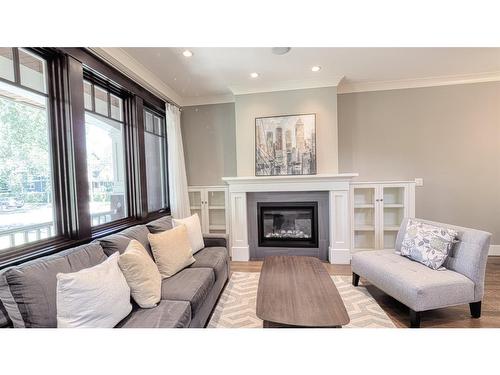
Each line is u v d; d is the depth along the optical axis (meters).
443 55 2.82
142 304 1.50
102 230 2.24
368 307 2.21
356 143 3.75
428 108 3.60
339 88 3.73
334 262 3.40
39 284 1.14
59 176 1.82
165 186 3.79
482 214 3.54
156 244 2.03
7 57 1.52
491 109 3.47
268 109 3.61
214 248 2.77
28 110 1.65
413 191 3.40
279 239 3.71
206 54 2.62
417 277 1.93
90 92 2.29
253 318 2.04
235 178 3.52
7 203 1.51
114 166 2.63
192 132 4.11
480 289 1.92
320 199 3.56
